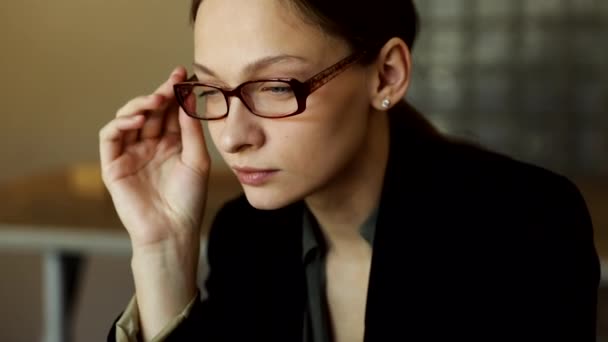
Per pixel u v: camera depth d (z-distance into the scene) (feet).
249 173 3.07
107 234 6.59
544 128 9.94
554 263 3.42
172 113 4.01
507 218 3.50
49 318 7.23
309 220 3.76
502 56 9.96
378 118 3.48
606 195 7.48
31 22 11.72
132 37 11.55
